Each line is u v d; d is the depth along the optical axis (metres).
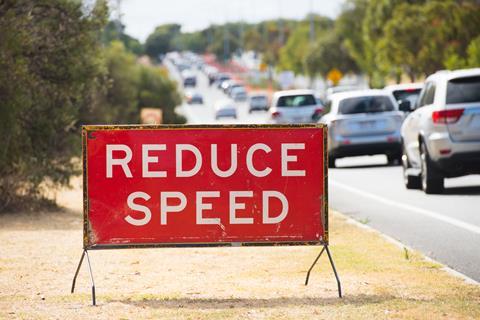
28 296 11.27
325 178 11.29
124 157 11.20
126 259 13.99
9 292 11.56
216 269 13.09
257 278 12.33
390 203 21.98
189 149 11.21
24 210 21.42
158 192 11.20
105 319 9.87
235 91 157.25
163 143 11.21
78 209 21.97
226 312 10.06
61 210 21.66
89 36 22.83
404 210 20.42
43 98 22.31
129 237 11.20
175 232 11.22
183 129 11.22
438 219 18.62
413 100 36.31
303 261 13.62
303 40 132.88
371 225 18.05
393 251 14.48
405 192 24.62
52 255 14.60
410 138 25.02
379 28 74.38
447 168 22.98
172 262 13.69
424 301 10.47
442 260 13.88
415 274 12.40
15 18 21.47
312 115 46.09
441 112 22.91
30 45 21.59
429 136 23.19
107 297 11.12
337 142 34.56
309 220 11.30
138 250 14.84
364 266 13.08
